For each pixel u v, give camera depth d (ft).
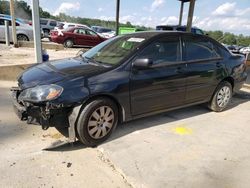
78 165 10.80
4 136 12.90
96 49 15.67
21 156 11.21
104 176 10.19
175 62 14.80
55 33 56.24
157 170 10.59
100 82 11.98
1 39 51.01
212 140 13.51
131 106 13.23
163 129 14.53
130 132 13.93
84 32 57.72
